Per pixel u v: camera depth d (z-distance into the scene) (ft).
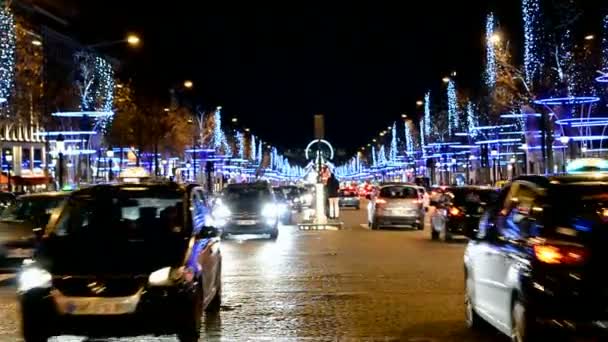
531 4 157.58
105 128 218.38
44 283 35.17
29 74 159.63
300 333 40.40
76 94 208.03
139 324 34.81
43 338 35.09
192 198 43.06
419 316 44.80
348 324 42.68
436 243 95.76
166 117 252.62
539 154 175.11
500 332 39.75
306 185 206.80
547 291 29.91
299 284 59.11
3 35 144.25
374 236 108.99
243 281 61.21
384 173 545.85
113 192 42.55
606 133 172.45
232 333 40.55
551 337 29.96
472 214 94.84
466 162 267.39
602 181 33.58
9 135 240.53
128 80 263.49
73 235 39.01
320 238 106.73
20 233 63.98
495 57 176.04
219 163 365.61
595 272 29.76
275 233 105.81
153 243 37.55
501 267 34.40
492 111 196.85
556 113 152.97
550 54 155.84
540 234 31.27
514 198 36.50
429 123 308.40
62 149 155.12
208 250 42.39
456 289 55.26
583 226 30.81
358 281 60.29
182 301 35.40
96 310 34.71
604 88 151.02
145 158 254.06
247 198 106.73
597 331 29.48
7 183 186.19
